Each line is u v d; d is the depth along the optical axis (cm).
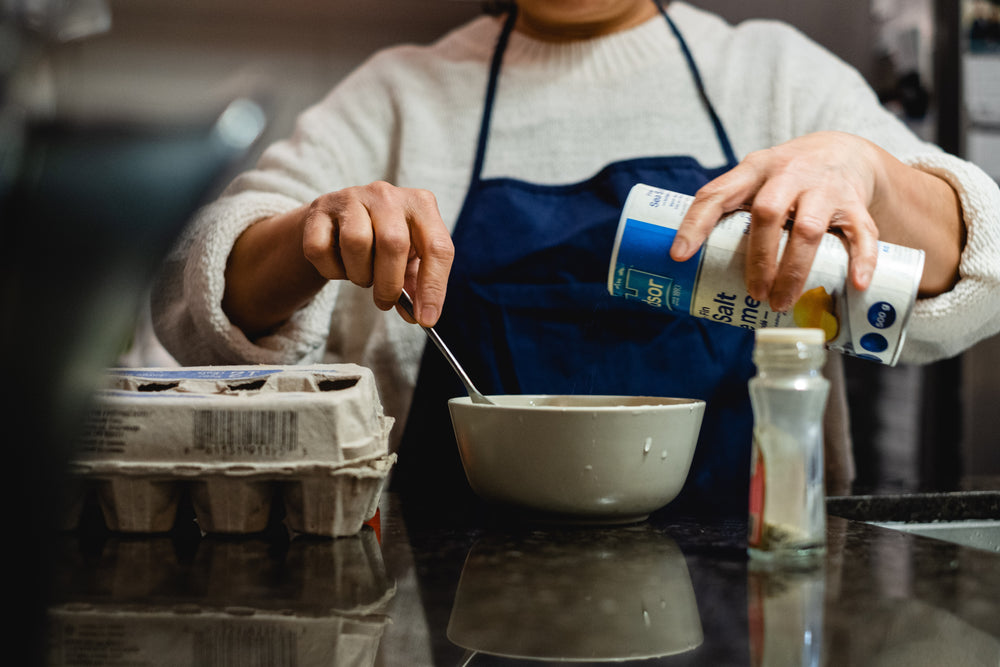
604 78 133
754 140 129
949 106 186
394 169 135
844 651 40
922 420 188
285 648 41
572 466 64
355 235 77
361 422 63
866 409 189
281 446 61
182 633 43
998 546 90
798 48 132
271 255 102
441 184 132
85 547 61
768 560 56
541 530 68
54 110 30
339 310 134
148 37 190
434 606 47
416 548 61
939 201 96
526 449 64
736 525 69
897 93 189
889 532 67
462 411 68
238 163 31
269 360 109
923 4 185
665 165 122
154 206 29
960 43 183
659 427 64
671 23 136
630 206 71
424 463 119
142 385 68
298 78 197
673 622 44
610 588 51
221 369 72
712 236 68
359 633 43
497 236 121
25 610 32
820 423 57
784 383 55
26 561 31
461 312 120
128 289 29
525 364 117
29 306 28
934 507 90
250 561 57
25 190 28
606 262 118
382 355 127
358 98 138
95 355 29
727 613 46
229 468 61
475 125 134
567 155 130
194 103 31
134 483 62
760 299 67
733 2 188
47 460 30
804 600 48
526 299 118
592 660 39
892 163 89
